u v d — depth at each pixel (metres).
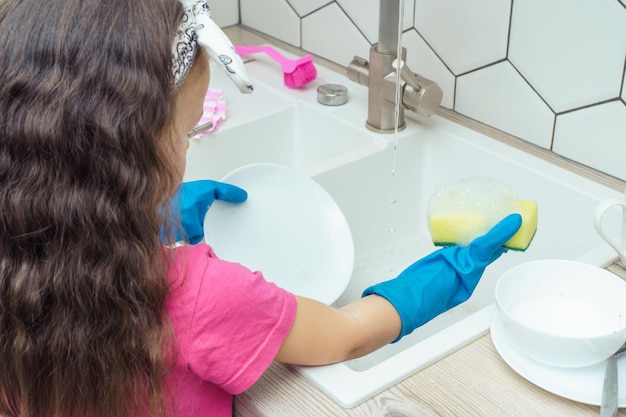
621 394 0.61
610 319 0.68
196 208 0.80
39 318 0.51
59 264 0.50
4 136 0.48
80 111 0.47
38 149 0.47
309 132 1.22
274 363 0.66
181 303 0.54
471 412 0.61
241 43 1.43
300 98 1.23
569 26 0.94
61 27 0.47
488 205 0.77
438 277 0.72
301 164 1.26
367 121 1.14
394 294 0.69
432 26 1.13
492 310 0.72
